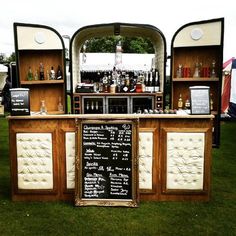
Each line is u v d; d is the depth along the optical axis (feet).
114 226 9.24
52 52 18.01
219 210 10.30
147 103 17.79
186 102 18.84
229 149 18.71
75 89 18.17
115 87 17.88
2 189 12.23
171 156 10.76
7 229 9.09
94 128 10.55
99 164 10.59
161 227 9.18
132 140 10.45
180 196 10.96
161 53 17.78
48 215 9.95
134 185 10.46
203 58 18.63
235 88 30.45
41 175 10.95
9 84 37.91
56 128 10.78
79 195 10.62
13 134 10.81
